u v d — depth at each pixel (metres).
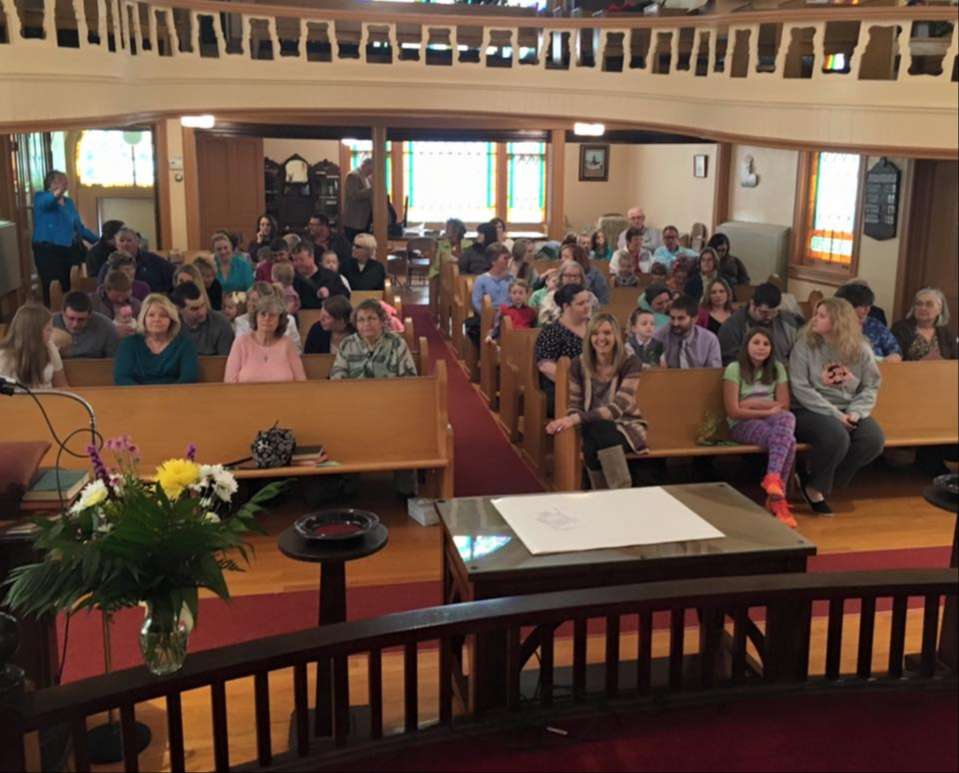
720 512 3.21
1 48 6.17
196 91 8.48
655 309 6.41
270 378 5.07
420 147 16.38
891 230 9.50
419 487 5.38
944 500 3.21
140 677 2.22
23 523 2.61
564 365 5.08
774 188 11.95
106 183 13.44
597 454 4.95
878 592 2.66
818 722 2.60
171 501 2.35
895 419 5.61
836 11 6.96
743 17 7.55
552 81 9.02
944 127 6.66
